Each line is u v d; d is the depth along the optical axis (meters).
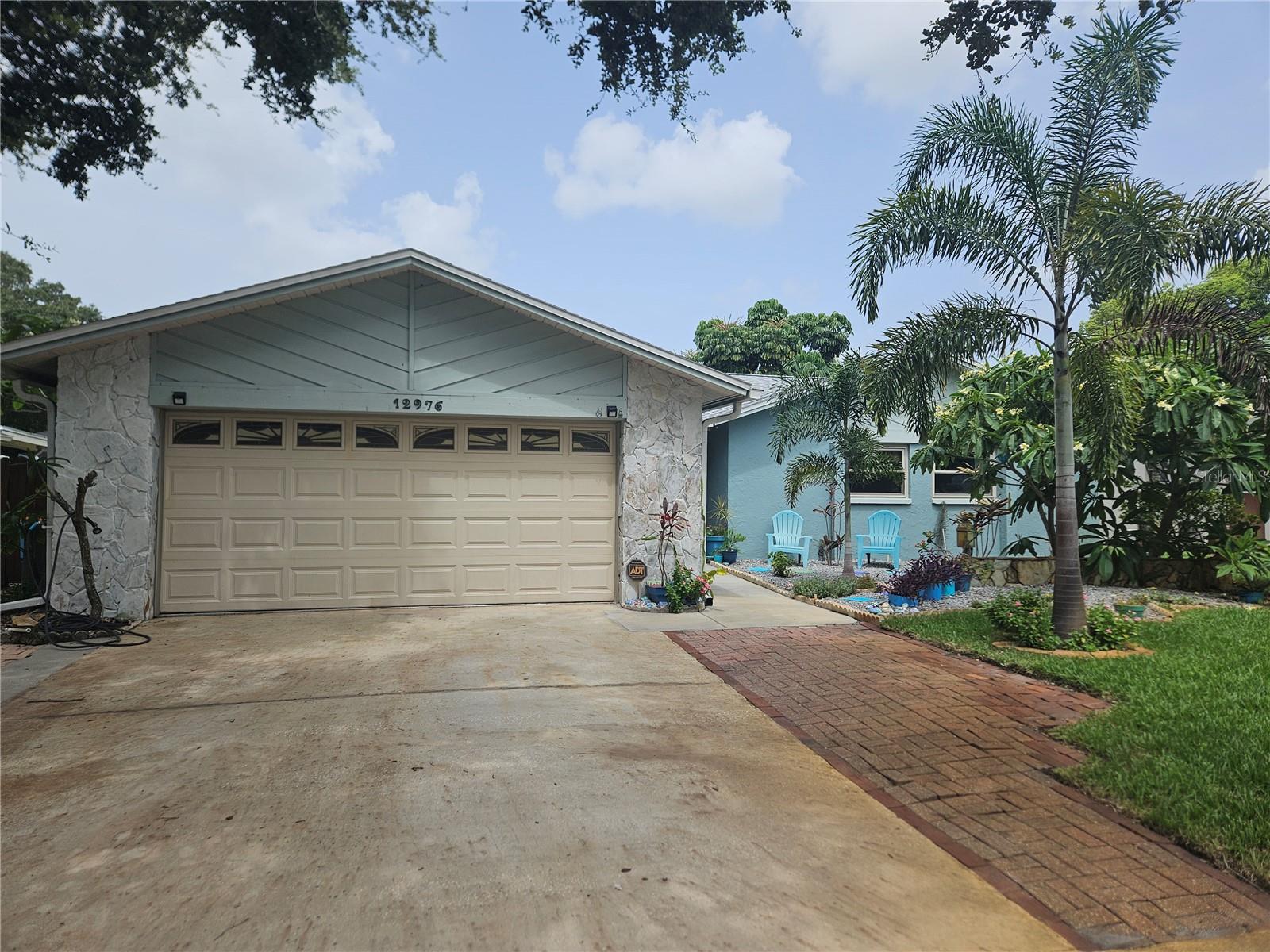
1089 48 6.83
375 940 2.64
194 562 8.74
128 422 8.31
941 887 3.05
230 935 2.67
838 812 3.75
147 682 5.99
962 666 6.53
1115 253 6.41
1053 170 7.27
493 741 4.70
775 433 12.33
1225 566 9.54
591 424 9.82
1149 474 11.19
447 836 3.43
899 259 7.61
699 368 9.43
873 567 13.22
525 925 2.74
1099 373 7.26
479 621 8.46
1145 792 3.84
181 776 4.14
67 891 2.97
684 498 9.71
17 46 5.69
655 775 4.18
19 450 11.57
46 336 7.84
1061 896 3.00
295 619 8.52
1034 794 3.97
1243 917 2.87
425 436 9.38
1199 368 9.73
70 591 8.13
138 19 5.77
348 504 9.13
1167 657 6.40
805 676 6.25
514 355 9.27
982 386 11.00
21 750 4.54
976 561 10.70
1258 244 6.56
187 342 8.47
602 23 6.51
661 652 7.09
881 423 8.07
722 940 2.66
